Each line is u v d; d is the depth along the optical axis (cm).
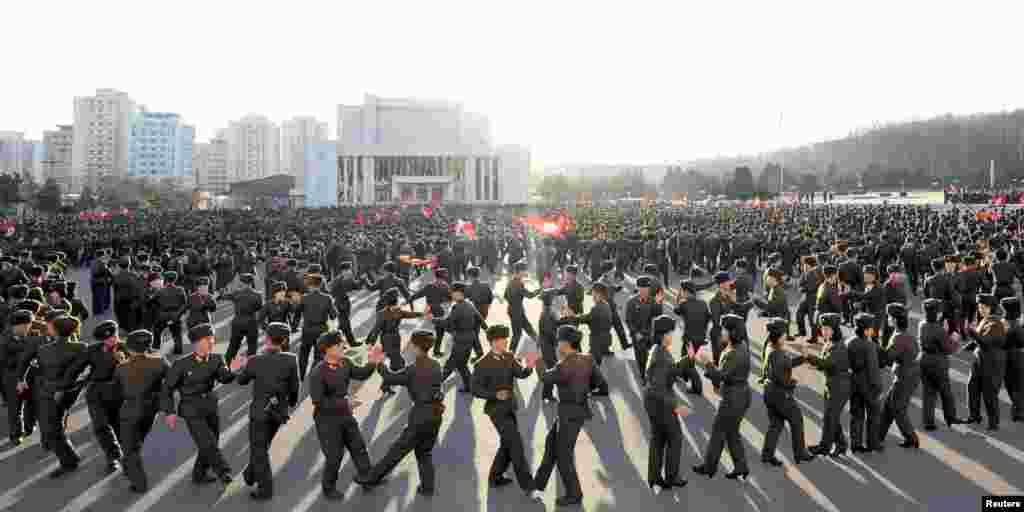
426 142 11294
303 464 745
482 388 661
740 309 1098
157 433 848
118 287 1441
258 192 10325
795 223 3431
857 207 4838
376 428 866
